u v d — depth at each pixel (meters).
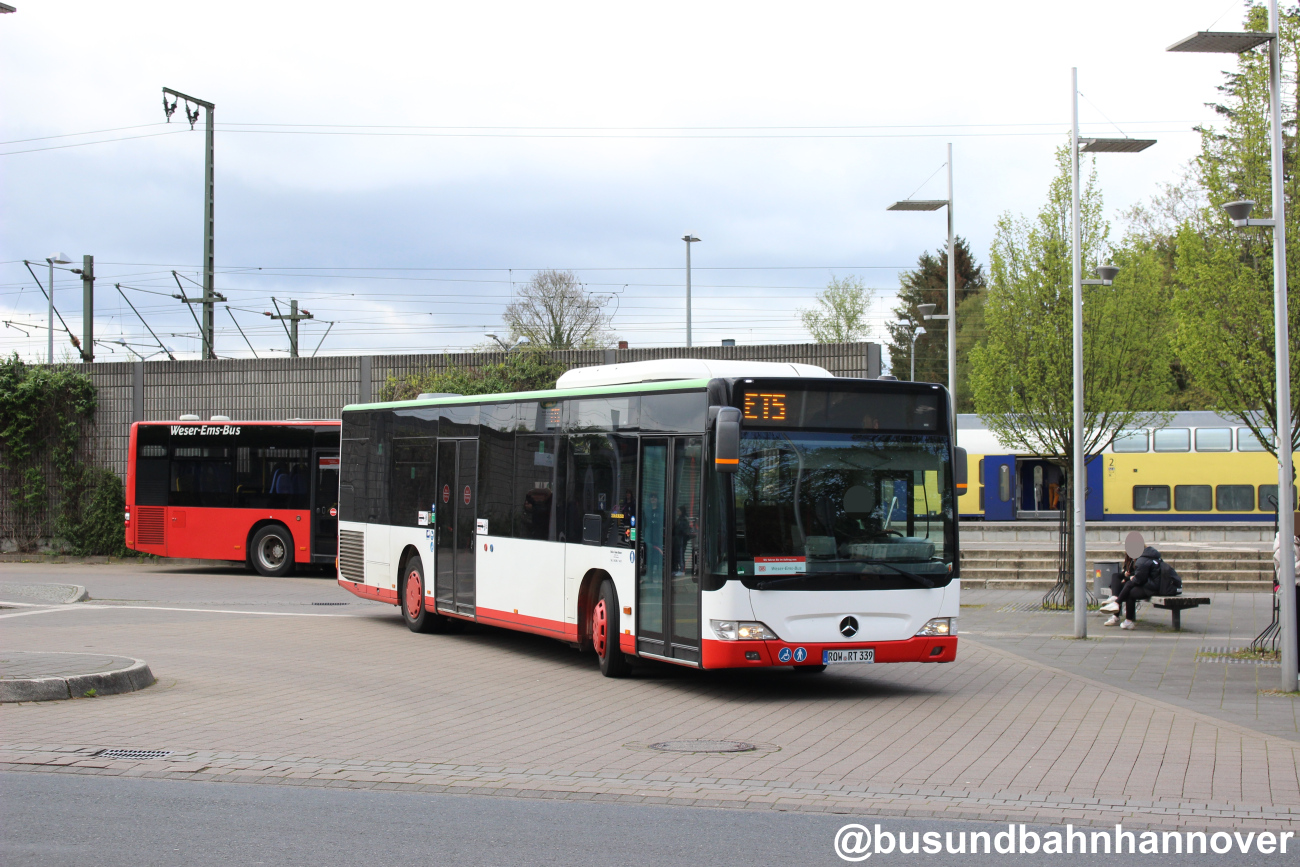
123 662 12.20
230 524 27.84
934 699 12.27
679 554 12.32
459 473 16.69
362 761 8.87
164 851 6.47
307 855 6.43
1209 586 25.92
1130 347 22.20
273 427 27.81
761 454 11.91
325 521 27.38
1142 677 13.92
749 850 6.62
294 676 13.01
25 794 7.75
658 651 12.56
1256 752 9.47
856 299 74.81
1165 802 7.79
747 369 13.51
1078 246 18.53
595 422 13.91
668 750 9.51
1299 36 16.06
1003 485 20.77
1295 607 12.76
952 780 8.43
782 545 11.81
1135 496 41.16
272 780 8.24
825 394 12.19
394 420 18.48
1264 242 15.82
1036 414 22.47
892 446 12.38
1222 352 15.76
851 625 11.95
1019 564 26.73
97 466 33.28
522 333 65.31
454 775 8.46
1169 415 24.06
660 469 12.71
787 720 10.98
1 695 10.77
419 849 6.57
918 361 81.12
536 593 14.80
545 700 11.99
